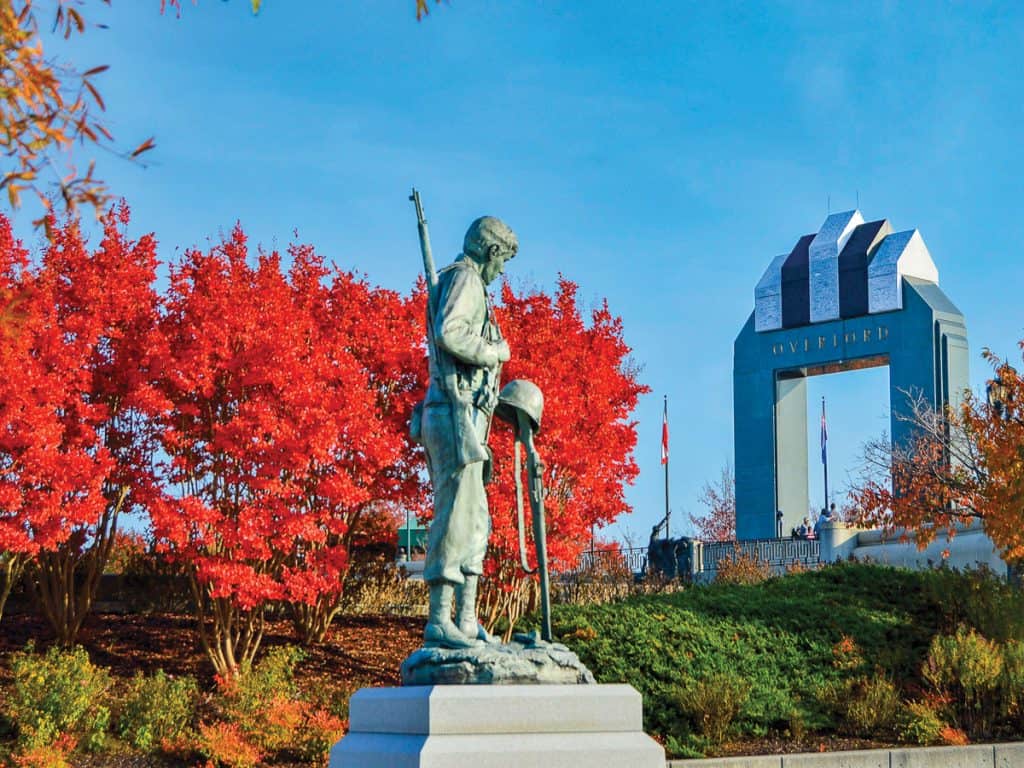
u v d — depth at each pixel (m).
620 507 26.48
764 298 71.81
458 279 9.95
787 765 19.28
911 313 65.69
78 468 21.34
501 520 23.73
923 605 27.58
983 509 27.22
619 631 24.73
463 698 8.50
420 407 10.39
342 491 22.78
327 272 26.66
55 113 6.04
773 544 45.91
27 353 21.58
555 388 24.72
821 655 24.70
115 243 23.78
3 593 24.72
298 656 23.48
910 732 21.41
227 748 19.14
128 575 28.75
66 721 19.42
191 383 22.36
